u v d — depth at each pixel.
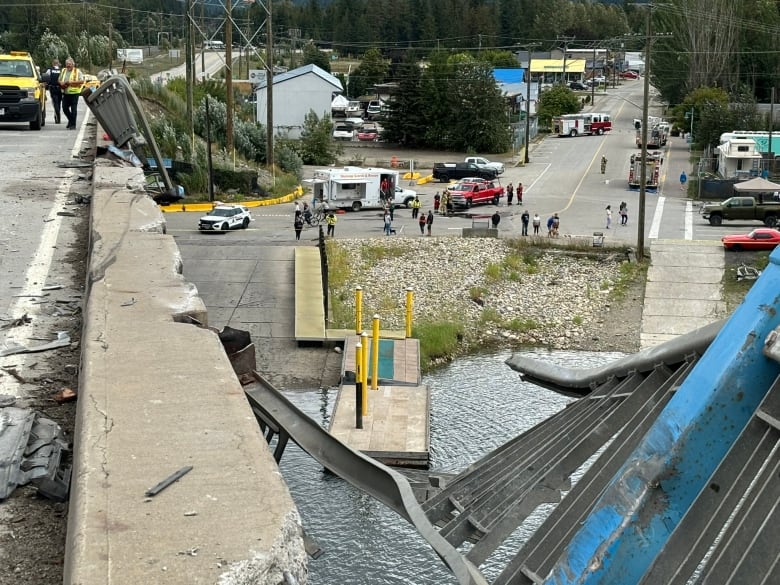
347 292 38.22
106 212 11.55
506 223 51.59
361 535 17.38
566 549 7.26
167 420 4.71
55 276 10.70
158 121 57.00
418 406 25.28
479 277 40.47
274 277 35.38
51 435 5.77
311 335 30.55
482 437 24.02
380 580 16.09
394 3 185.38
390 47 174.38
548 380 11.09
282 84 88.31
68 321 8.94
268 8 62.00
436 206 55.03
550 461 9.19
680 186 65.38
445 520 10.05
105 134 24.80
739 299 39.03
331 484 19.17
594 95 137.25
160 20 165.88
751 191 50.31
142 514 3.74
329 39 192.75
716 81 102.06
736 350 7.07
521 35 186.62
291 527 3.73
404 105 91.25
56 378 7.20
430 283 39.84
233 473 4.13
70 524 3.76
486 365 32.09
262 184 59.19
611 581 7.05
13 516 4.81
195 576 3.32
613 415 8.95
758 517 6.26
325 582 16.03
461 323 36.47
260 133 65.12
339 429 23.34
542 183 67.88
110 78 19.91
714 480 6.75
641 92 145.88
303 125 87.69
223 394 5.12
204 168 55.41
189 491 3.95
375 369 26.41
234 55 163.62
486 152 88.31
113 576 3.31
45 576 4.28
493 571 16.33
